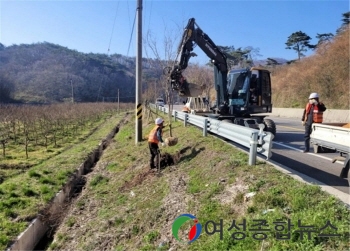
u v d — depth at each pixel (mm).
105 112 44125
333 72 25297
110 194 7680
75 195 8359
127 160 10258
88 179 9477
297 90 29156
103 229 5664
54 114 26453
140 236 5000
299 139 11477
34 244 5871
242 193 4688
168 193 6035
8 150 14016
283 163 7141
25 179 8523
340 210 3721
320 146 6367
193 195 5453
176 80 10750
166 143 8727
